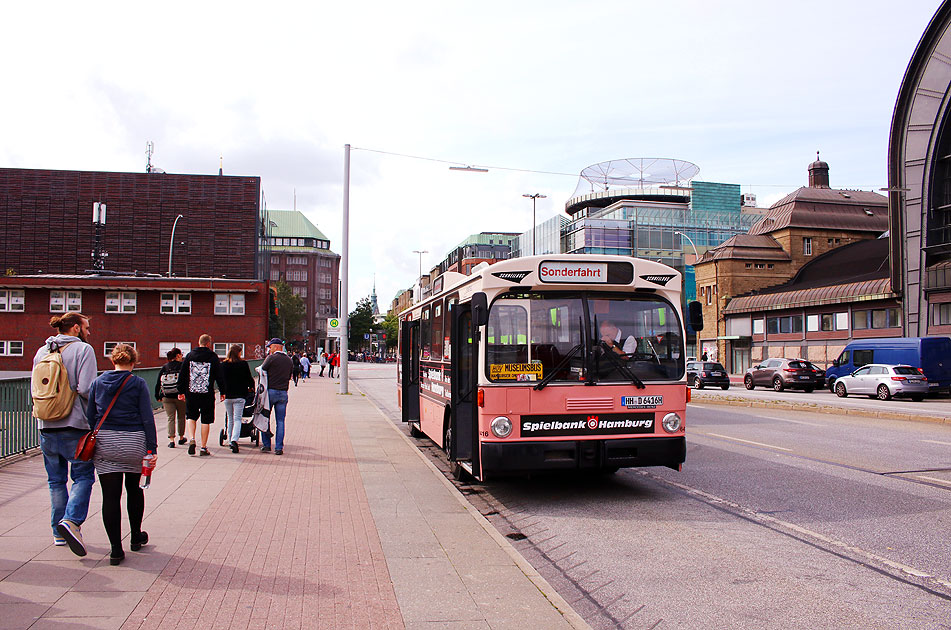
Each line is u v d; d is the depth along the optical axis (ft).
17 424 31.55
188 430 48.49
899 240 130.41
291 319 321.93
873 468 34.22
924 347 97.71
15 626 13.14
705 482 31.17
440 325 36.04
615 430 26.35
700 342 201.67
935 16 122.31
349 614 14.32
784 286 176.04
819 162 223.51
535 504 27.35
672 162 281.95
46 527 20.26
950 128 123.24
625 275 27.25
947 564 19.01
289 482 29.09
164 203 238.68
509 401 25.82
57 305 161.17
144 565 17.12
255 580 16.30
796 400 89.56
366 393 104.32
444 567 17.63
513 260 26.58
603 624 15.08
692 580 17.92
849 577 17.98
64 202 235.20
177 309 164.76
